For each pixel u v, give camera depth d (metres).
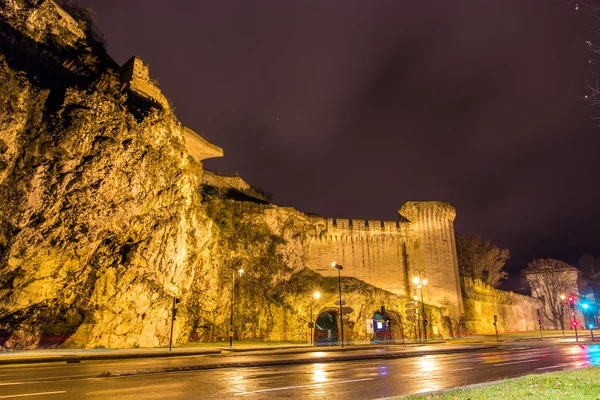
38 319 30.02
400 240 65.00
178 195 41.03
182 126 44.91
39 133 31.86
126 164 35.78
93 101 35.12
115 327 34.03
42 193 30.94
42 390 11.16
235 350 31.55
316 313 53.41
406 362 20.23
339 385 12.52
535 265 98.94
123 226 35.50
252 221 55.34
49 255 30.84
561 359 21.39
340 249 62.38
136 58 40.34
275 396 10.65
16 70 31.97
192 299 45.06
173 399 10.07
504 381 11.55
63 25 38.50
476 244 81.75
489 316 73.94
